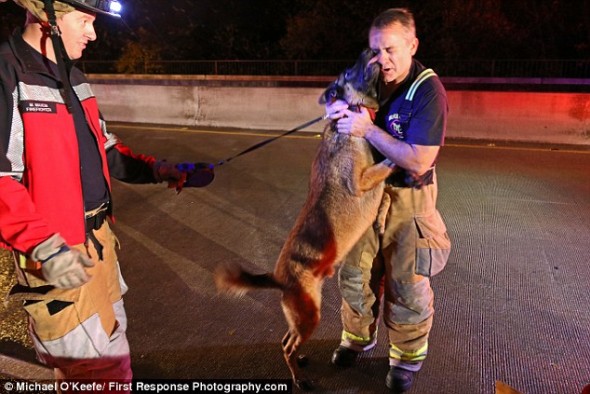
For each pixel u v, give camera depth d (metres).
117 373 2.36
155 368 3.11
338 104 2.60
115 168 2.64
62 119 2.01
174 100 12.00
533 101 9.20
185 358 3.21
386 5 14.23
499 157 8.16
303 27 14.86
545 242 4.79
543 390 2.84
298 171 7.45
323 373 3.06
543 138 9.27
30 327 2.21
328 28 14.77
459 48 13.38
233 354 3.25
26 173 1.96
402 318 2.79
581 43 12.98
